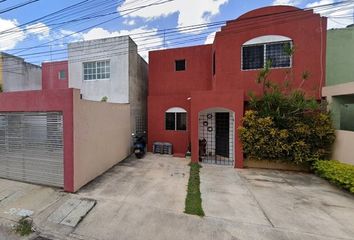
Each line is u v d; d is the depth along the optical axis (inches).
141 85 530.0
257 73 341.1
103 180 266.1
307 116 307.6
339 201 208.7
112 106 331.9
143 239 148.3
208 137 411.5
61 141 233.1
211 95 342.0
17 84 628.1
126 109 394.6
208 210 187.3
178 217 175.2
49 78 655.1
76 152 230.7
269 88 328.2
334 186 251.9
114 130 339.3
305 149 298.2
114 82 452.4
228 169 321.4
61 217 177.2
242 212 184.1
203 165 342.6
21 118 253.3
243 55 353.4
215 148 409.4
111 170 311.4
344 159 272.7
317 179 277.9
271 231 155.6
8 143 263.4
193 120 352.8
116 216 178.1
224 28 358.6
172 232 155.6
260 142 309.7
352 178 224.2
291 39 330.0
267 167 326.6
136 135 451.2
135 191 230.2
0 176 271.6
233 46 355.3
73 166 225.8
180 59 457.7
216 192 229.6
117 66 449.7
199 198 209.8
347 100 300.7
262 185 253.8
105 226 164.6
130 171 306.8
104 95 459.8
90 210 188.1
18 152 258.1
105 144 305.9
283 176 289.7
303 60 327.6
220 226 161.9
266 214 181.0
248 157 328.2
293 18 328.8
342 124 393.4
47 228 163.6
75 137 229.1
